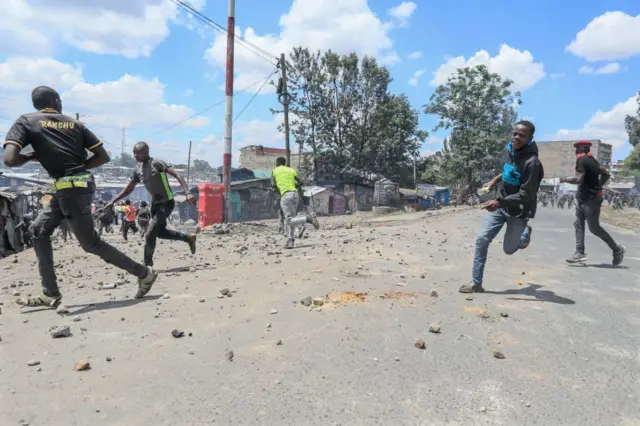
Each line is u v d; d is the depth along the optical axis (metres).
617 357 3.13
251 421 2.22
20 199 27.11
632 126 55.31
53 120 4.10
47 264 4.43
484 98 52.28
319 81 48.81
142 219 17.86
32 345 3.26
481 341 3.39
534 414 2.34
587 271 6.34
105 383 2.62
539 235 11.55
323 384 2.62
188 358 3.00
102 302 4.61
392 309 4.16
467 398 2.49
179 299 4.62
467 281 5.54
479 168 53.66
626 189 76.38
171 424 2.19
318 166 52.50
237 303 4.39
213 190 24.77
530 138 4.64
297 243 9.99
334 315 3.94
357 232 13.13
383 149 51.97
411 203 53.25
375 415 2.29
